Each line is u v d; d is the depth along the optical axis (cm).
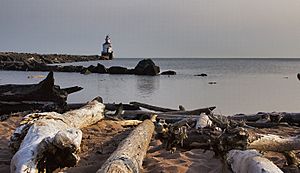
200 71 6938
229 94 2767
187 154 734
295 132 1027
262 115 1242
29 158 516
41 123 634
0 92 1675
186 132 577
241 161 500
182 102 2300
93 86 3359
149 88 3250
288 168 625
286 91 3011
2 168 609
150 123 904
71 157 536
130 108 1531
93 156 720
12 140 642
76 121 891
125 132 977
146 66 5319
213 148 571
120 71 5459
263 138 606
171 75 5338
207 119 880
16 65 6444
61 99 1625
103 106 1133
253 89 3178
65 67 6056
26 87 1703
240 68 8969
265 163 462
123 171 476
